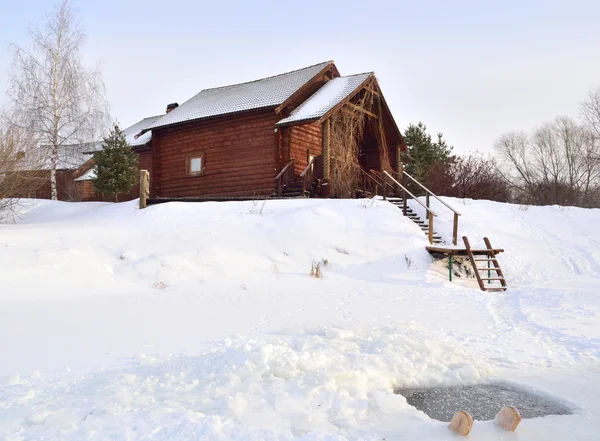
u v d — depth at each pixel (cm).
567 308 882
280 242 1345
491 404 453
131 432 341
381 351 562
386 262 1333
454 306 929
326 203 1577
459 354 587
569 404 446
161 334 681
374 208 1573
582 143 4525
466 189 2473
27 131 1817
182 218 1465
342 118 1938
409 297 1023
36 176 1691
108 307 852
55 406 395
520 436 372
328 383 441
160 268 1134
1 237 1212
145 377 468
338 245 1367
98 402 400
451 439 362
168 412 378
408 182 2942
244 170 2011
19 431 347
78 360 548
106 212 1764
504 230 1659
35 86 2572
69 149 2691
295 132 2009
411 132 3453
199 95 2533
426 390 490
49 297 898
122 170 2562
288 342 580
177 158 2233
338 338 619
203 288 1052
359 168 2047
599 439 369
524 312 857
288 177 1902
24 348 593
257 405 396
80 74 2670
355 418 392
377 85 2027
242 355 504
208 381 452
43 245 1161
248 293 1016
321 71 2120
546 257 1512
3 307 798
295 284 1123
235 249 1282
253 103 2005
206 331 703
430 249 1368
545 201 3612
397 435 365
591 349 619
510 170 4991
